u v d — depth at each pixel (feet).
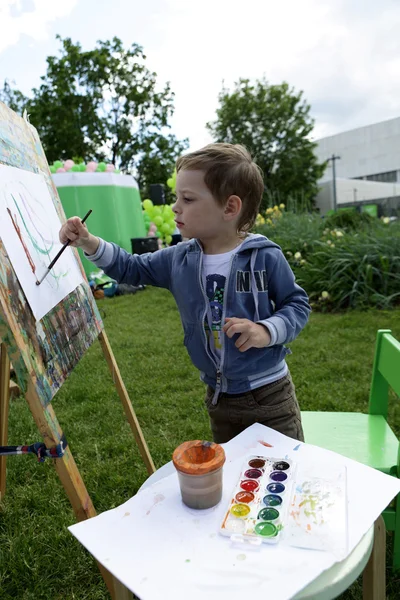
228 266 4.72
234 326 4.11
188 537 2.95
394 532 5.15
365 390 10.00
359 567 2.86
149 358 13.17
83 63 67.82
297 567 2.65
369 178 153.38
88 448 8.24
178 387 10.93
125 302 22.15
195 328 4.89
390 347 5.76
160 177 73.51
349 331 14.43
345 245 19.02
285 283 4.82
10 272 3.43
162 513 3.19
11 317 3.15
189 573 2.64
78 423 9.25
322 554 2.75
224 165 4.30
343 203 85.46
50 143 67.10
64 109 66.28
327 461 3.69
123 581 2.61
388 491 3.32
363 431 6.11
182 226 4.53
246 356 4.68
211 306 4.77
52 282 4.32
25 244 3.94
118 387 5.83
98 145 69.36
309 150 80.33
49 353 3.69
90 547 2.90
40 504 6.70
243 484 3.42
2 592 5.30
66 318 4.41
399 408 9.10
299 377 10.96
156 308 20.26
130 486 7.03
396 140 144.97
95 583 5.38
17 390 10.85
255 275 4.70
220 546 2.85
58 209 5.49
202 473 3.08
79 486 3.48
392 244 18.42
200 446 3.36
